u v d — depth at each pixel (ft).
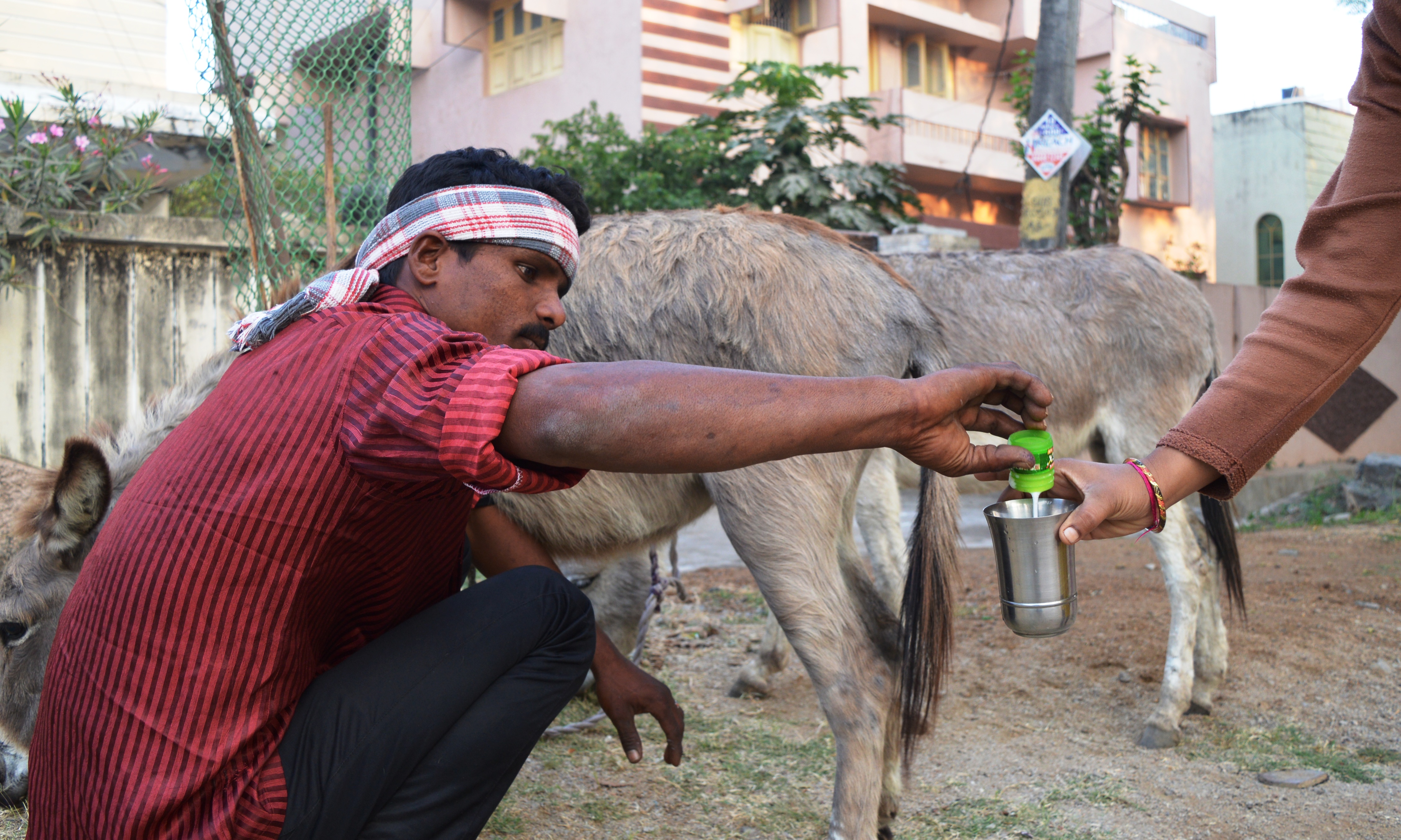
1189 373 14.08
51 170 16.92
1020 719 12.09
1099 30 58.44
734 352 8.55
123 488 7.66
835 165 36.55
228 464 4.58
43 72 23.52
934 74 58.23
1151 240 63.26
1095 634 15.40
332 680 5.14
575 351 8.71
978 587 18.90
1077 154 25.63
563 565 11.48
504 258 5.18
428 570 5.70
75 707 4.74
